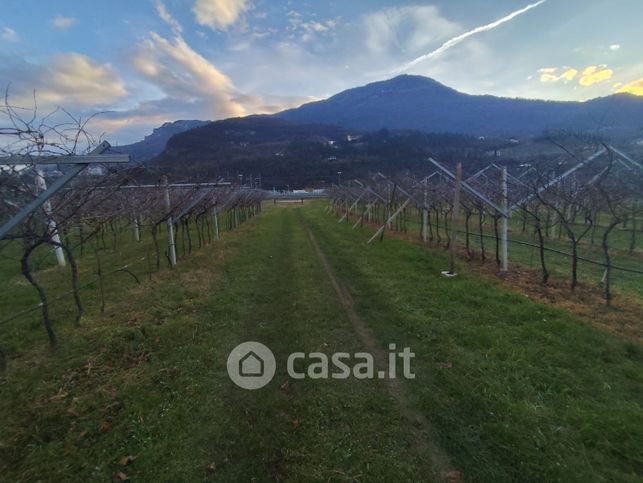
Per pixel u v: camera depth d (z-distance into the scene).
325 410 3.49
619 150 8.24
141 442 3.06
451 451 2.92
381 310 6.14
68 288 7.76
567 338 4.68
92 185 5.30
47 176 4.70
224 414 3.46
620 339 4.62
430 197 13.73
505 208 8.54
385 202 15.57
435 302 6.27
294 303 6.61
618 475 2.59
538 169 8.85
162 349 4.77
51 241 4.95
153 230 9.15
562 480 2.55
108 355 4.54
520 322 5.28
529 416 3.21
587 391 3.60
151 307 6.29
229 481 2.68
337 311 6.19
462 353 4.45
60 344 4.91
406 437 3.10
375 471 2.73
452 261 8.17
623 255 10.73
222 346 4.93
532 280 7.64
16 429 3.21
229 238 15.71
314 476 2.69
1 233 3.47
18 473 2.76
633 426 3.02
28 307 6.60
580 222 18.55
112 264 10.35
